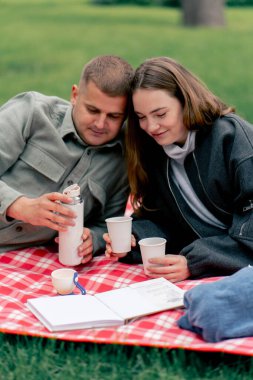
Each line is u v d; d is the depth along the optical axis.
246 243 3.71
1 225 4.01
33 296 3.61
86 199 4.14
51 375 2.86
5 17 20.34
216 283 3.17
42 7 22.98
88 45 15.24
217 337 3.02
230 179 3.85
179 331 3.15
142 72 3.79
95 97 3.83
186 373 2.85
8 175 4.09
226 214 3.97
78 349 2.98
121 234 3.89
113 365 2.90
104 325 3.17
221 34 17.22
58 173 4.06
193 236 4.07
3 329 3.10
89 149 4.11
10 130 4.05
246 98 10.34
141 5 24.42
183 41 15.96
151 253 3.77
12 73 12.18
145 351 2.96
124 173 4.26
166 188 4.07
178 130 3.84
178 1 24.12
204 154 3.89
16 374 2.87
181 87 3.78
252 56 14.06
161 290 3.54
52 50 14.68
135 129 4.01
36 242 4.18
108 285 3.77
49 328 3.11
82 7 23.31
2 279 3.79
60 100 4.29
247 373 2.84
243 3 24.45
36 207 3.76
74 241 3.81
